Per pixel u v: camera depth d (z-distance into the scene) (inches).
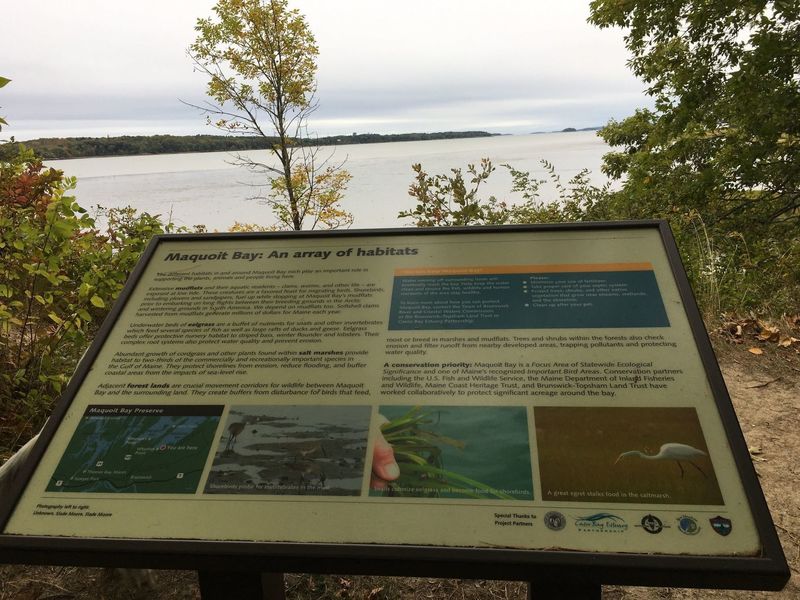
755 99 332.5
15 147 157.2
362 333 65.1
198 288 72.1
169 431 59.1
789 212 382.3
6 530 53.3
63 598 81.7
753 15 335.6
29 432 110.8
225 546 50.6
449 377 60.1
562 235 72.0
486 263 70.6
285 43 480.7
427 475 53.5
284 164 508.7
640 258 68.5
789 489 104.8
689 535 48.1
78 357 137.2
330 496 53.1
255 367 63.4
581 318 63.4
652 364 58.9
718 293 189.9
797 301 198.7
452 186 191.9
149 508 53.8
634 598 82.9
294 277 72.1
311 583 84.4
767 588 46.3
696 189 363.6
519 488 51.9
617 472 52.0
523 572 48.0
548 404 56.9
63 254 118.3
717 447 52.9
